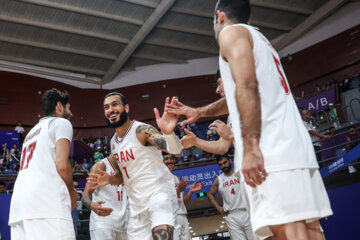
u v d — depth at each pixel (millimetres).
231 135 2396
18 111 18172
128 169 3252
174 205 3219
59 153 2707
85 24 17109
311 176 1504
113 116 3289
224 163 6195
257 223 1397
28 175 2674
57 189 2662
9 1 15438
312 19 17641
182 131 16875
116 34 17812
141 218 3240
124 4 16062
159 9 16047
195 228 15609
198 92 20172
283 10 17391
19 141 15211
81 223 8023
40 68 19328
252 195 1450
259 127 1387
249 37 1541
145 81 20469
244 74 1416
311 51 18500
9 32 17078
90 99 20016
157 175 3221
